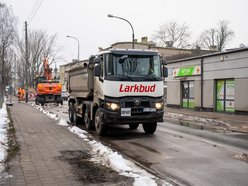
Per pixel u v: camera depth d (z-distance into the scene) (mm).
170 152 10336
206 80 28719
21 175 7059
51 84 41094
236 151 10500
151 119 13359
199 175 7664
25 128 15039
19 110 27953
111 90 13016
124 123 13148
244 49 23828
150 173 7547
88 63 15125
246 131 15828
